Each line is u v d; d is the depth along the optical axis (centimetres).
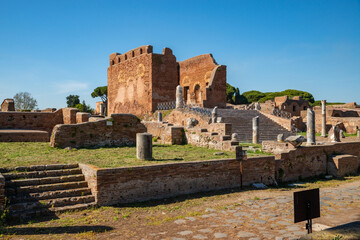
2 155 1108
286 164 1332
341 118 3222
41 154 1169
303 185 1259
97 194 824
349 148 1669
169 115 2877
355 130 3061
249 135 2209
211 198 958
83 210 794
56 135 1359
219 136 1483
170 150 1436
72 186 864
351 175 1546
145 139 1078
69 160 1041
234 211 815
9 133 1581
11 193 786
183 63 4131
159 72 3422
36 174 882
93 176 845
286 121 2577
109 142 1531
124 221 733
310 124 1634
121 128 1575
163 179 946
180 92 2827
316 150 1489
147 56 3428
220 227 687
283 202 909
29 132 1633
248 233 645
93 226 691
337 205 884
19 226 678
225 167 1091
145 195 907
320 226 679
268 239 608
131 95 3747
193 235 638
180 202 905
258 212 805
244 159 1127
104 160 1055
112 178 850
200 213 798
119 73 4053
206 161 1045
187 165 1001
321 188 1180
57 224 697
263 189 1124
